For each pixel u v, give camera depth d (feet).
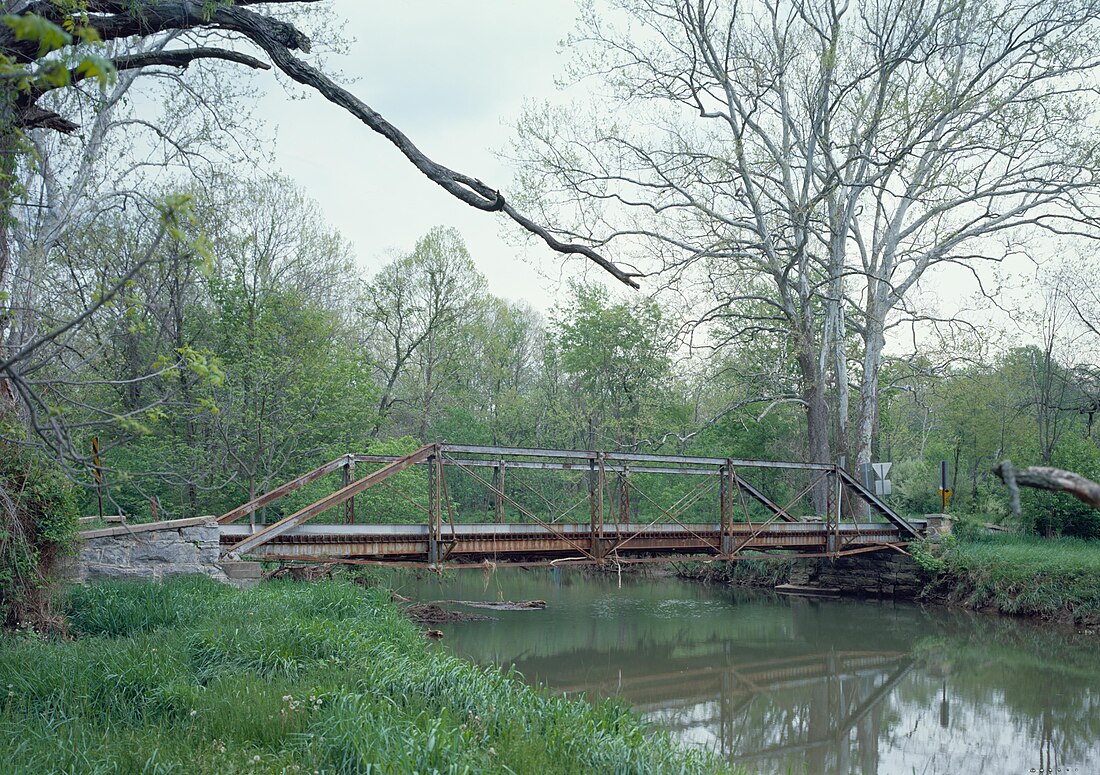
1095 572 68.74
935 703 45.37
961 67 87.30
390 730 20.85
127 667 25.13
